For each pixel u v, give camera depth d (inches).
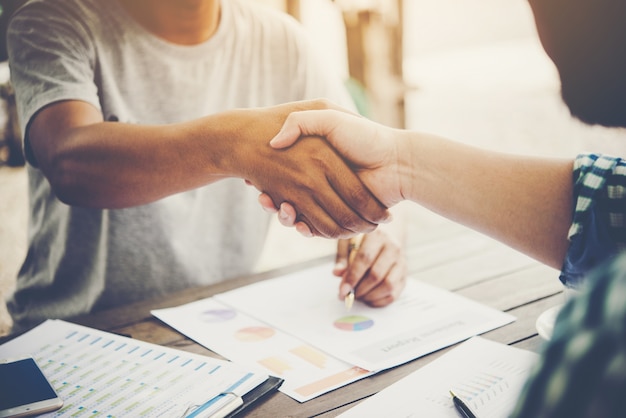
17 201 52.4
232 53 53.4
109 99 47.9
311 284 37.9
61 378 26.4
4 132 50.8
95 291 51.3
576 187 24.3
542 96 149.9
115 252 50.9
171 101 51.2
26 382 25.6
